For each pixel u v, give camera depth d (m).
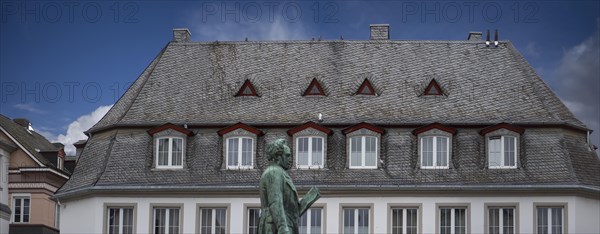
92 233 58.50
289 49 65.31
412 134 59.31
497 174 57.94
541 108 60.38
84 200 59.53
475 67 63.69
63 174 76.88
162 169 59.19
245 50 65.44
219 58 65.00
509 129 58.69
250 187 57.84
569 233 56.94
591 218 57.53
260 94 62.44
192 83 63.41
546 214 57.41
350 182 57.72
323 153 58.94
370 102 61.47
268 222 20.88
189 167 59.09
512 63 63.88
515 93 61.75
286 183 21.14
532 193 57.38
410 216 57.69
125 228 58.59
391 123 59.38
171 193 58.47
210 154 59.41
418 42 65.44
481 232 57.25
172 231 58.44
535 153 58.44
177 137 59.72
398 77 63.19
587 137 59.78
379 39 66.31
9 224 70.81
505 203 57.53
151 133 59.88
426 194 57.66
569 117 60.25
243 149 59.34
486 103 61.09
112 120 61.88
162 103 62.03
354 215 57.81
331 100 61.75
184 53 65.50
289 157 21.50
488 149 58.66
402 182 57.69
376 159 58.81
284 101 61.88
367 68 63.91
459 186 57.31
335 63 64.31
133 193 58.59
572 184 56.97
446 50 64.88
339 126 59.81
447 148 58.78
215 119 60.75
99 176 59.00
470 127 59.44
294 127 59.50
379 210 57.59
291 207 21.14
